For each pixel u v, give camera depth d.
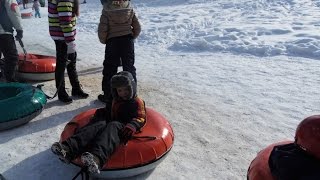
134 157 3.45
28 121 4.83
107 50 5.38
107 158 3.28
